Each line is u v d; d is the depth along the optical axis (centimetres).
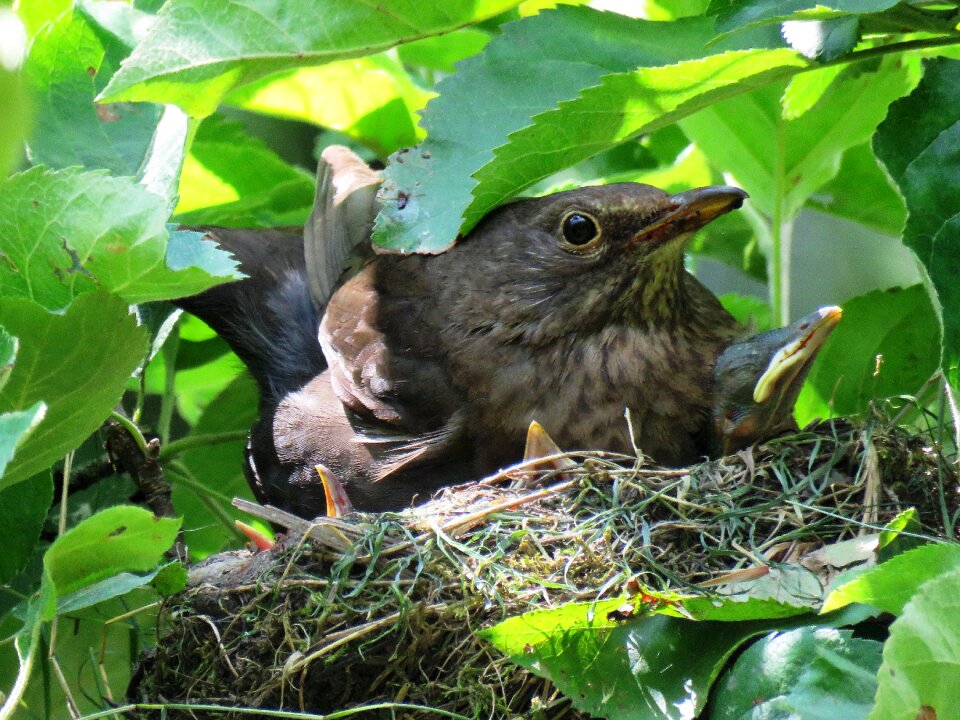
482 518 402
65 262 310
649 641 336
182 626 387
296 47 371
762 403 477
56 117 428
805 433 433
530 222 506
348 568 382
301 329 565
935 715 263
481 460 504
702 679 325
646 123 357
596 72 368
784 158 493
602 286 496
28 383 308
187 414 638
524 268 504
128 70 351
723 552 384
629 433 494
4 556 393
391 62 544
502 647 333
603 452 440
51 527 487
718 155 507
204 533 553
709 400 499
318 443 525
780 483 413
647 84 338
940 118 338
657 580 376
